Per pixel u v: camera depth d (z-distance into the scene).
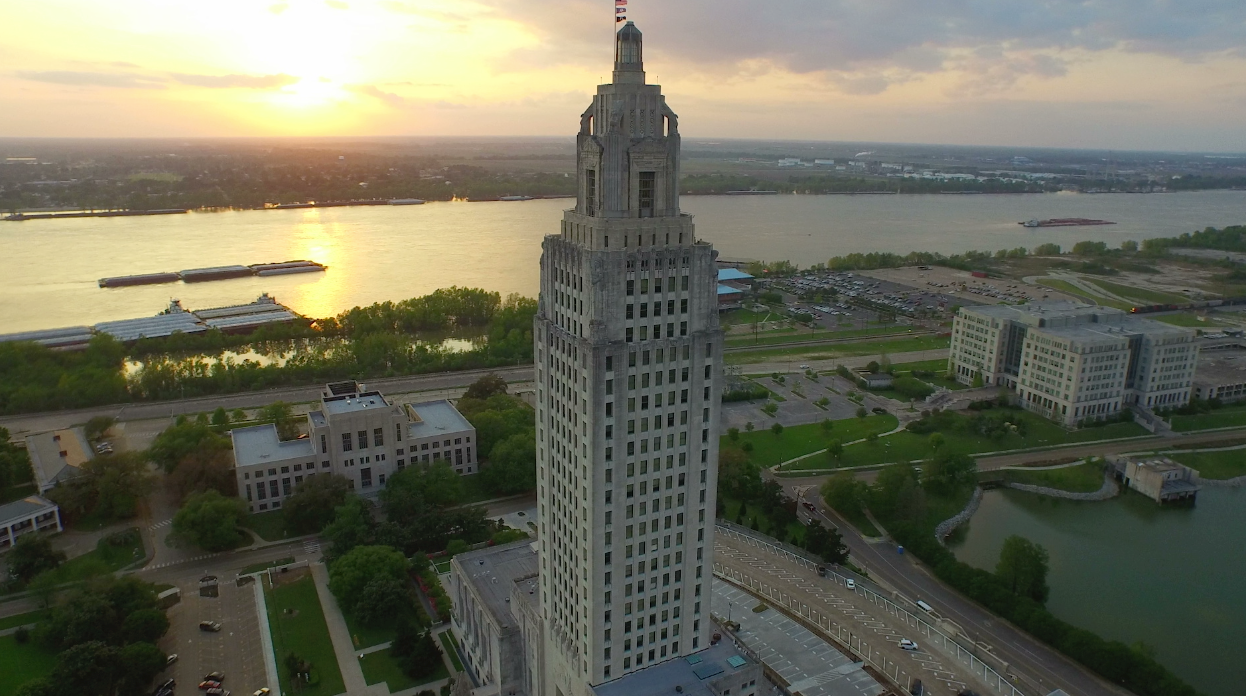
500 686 152.38
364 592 173.62
